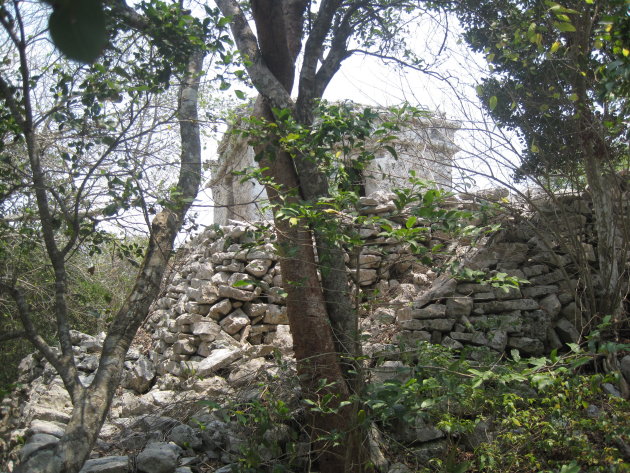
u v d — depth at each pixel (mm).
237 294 7211
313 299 5371
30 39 4113
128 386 7352
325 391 5109
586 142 6086
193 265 8492
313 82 6266
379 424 5488
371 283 7086
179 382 6641
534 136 6586
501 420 5137
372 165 8742
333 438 4402
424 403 4105
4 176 5207
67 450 3865
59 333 4383
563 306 6422
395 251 7184
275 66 6125
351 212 4832
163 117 5504
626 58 4066
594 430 5074
